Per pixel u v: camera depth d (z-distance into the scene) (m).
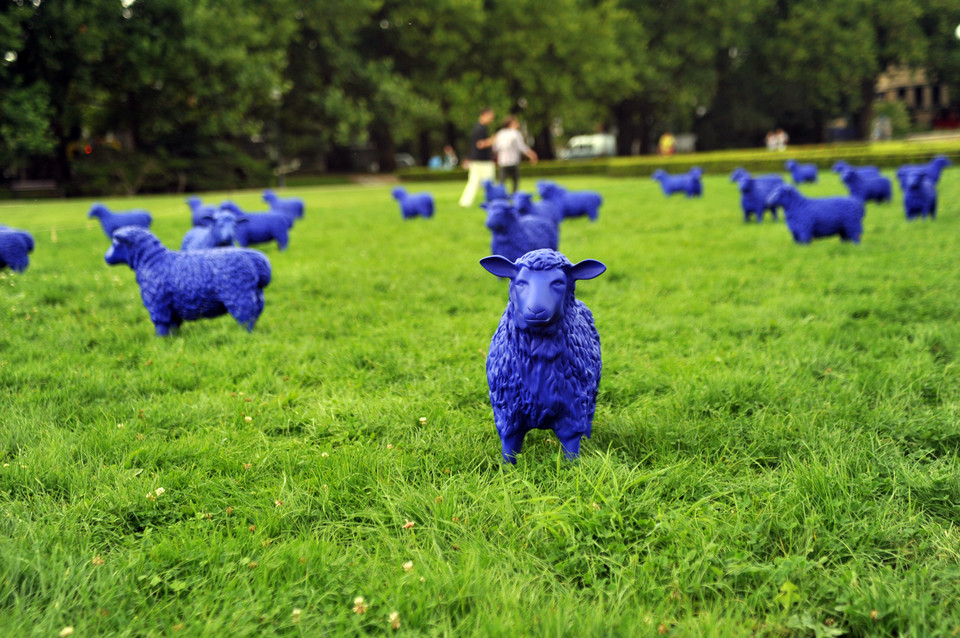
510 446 3.38
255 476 3.36
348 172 43.97
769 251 9.12
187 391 4.59
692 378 4.46
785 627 2.28
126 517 3.04
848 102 47.94
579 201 13.06
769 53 43.75
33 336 5.94
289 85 32.28
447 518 2.89
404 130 36.91
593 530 2.72
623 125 47.47
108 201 23.67
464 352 5.24
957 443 3.55
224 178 31.48
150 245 5.71
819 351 4.98
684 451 3.54
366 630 2.33
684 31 42.12
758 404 4.13
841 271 7.66
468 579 2.47
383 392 4.56
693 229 11.67
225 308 5.90
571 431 3.28
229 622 2.31
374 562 2.62
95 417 4.13
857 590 2.37
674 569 2.50
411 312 6.62
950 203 13.52
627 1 42.47
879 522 2.78
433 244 10.72
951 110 54.19
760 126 46.47
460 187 28.00
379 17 37.59
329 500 3.04
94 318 6.39
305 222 14.38
